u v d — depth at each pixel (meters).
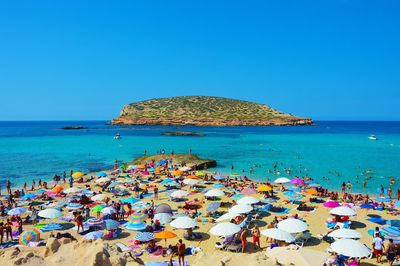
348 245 16.88
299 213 27.83
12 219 26.28
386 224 24.75
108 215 26.17
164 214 24.20
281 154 69.94
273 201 31.95
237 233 20.69
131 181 40.47
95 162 61.03
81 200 31.45
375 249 18.45
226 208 29.88
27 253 9.38
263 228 24.55
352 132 150.50
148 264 16.20
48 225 24.39
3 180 45.19
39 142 98.56
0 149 80.50
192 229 24.30
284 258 14.08
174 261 18.28
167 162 53.56
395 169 51.69
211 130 152.12
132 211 28.09
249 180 43.44
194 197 34.16
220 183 40.25
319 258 13.94
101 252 9.10
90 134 130.88
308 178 42.66
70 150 78.50
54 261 9.26
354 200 31.69
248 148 81.25
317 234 23.05
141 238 19.75
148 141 99.25
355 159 62.25
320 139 106.69
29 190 37.94
